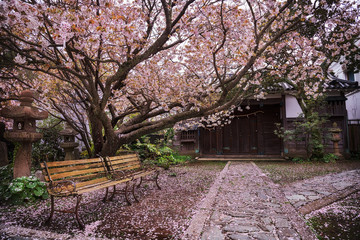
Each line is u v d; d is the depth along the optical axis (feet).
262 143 40.88
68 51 11.87
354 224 9.77
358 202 12.91
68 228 9.57
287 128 37.40
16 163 15.69
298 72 20.31
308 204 12.42
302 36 16.60
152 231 9.12
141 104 22.34
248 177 20.97
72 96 21.54
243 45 15.98
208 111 19.11
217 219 10.28
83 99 20.03
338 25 14.88
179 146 40.63
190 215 10.92
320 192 14.93
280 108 39.91
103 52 16.28
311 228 9.29
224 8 14.12
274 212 11.18
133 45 13.26
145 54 13.23
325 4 13.82
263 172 23.82
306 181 18.62
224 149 42.83
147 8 15.58
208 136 43.75
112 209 12.02
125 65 13.56
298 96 32.73
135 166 16.85
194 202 13.11
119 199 14.06
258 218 10.38
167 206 12.39
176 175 22.62
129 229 9.34
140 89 19.44
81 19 10.16
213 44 15.83
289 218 10.34
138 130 19.15
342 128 34.86
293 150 36.52
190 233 8.70
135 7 13.35
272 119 40.83
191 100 18.95
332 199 13.37
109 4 10.81
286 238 8.28
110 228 9.46
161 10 16.16
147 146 28.48
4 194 13.09
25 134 15.19
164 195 14.83
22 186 13.03
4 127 23.61
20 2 8.16
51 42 11.85
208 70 21.94
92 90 15.10
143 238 8.50
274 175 21.80
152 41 18.60
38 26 9.51
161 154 30.01
